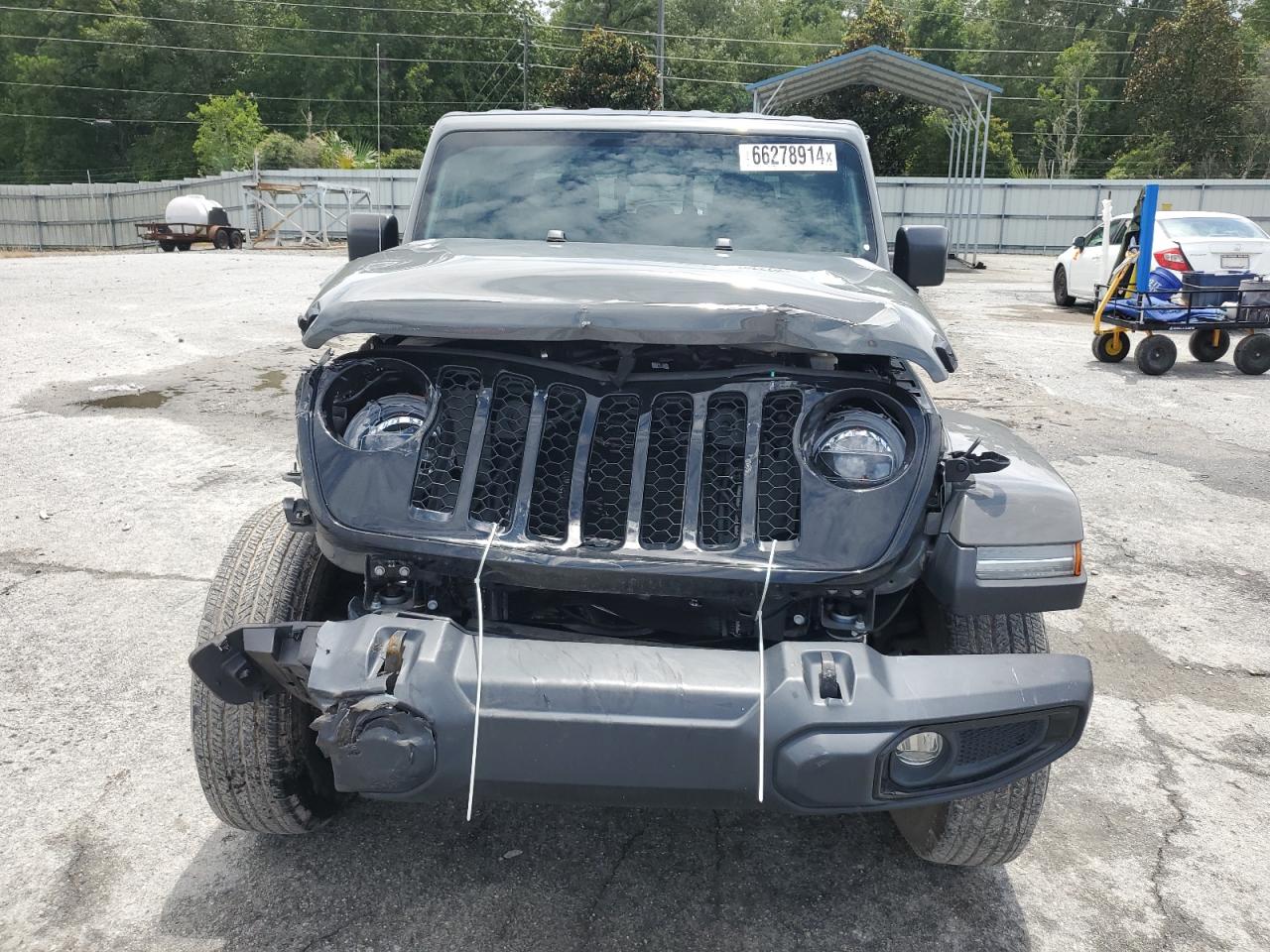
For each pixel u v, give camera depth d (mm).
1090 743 3986
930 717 2176
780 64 78000
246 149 51562
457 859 3059
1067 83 76750
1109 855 3256
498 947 2691
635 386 2607
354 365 2586
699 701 2150
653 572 2391
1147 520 6715
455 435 2584
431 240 3904
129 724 3732
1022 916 2930
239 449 7332
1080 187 38469
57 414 8227
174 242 31266
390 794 2238
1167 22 67188
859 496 2422
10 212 41312
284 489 6469
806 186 4121
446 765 2178
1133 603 5383
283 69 73625
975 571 2508
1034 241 39094
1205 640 4965
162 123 74188
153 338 11883
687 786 2184
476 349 2689
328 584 2988
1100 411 9930
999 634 2779
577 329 2426
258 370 10180
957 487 2543
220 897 2836
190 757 3537
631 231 3955
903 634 3137
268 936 2695
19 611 4641
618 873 3027
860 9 90312
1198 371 12562
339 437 2582
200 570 5180
